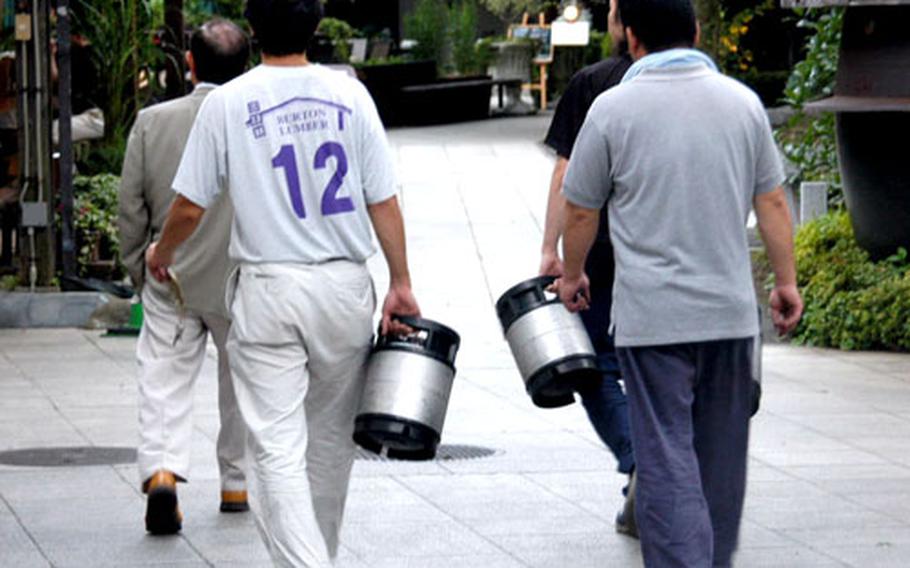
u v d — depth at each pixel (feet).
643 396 21.59
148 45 66.23
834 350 48.96
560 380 23.89
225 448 28.71
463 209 73.41
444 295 56.49
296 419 21.65
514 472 32.53
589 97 26.53
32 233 53.11
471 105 124.26
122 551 26.61
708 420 22.06
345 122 21.75
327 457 22.80
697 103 21.54
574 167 22.07
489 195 77.25
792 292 22.59
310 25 21.84
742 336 21.65
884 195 49.96
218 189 22.11
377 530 28.09
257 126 21.63
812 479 32.07
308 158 21.61
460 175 83.61
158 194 27.25
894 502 30.22
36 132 52.85
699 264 21.45
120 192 27.37
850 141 50.47
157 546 26.91
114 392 41.42
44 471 32.58
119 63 64.69
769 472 32.65
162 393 27.27
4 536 27.61
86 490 30.96
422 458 22.41
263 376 21.65
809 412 39.17
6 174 55.67
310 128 21.63
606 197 22.17
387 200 22.06
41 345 48.67
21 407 39.40
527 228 68.90
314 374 22.12
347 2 149.07
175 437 27.32
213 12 90.63
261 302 21.52
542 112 134.72
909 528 28.37
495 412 38.86
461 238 66.49
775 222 22.24
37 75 52.75
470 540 27.50
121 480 31.81
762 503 30.09
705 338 21.45
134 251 27.55
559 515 29.14
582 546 27.12
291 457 21.39
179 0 60.59
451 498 30.37
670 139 21.42
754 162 21.89
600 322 26.37
